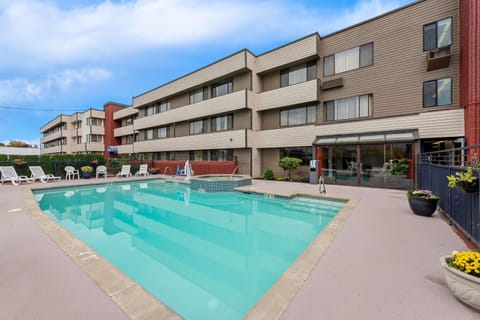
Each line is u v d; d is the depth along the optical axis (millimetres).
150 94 22922
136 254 4301
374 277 2662
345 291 2377
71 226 6074
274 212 7406
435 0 9953
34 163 14078
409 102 10570
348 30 12422
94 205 8523
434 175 6434
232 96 15664
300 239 5047
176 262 3975
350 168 11727
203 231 5637
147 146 22906
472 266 2068
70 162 15734
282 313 2039
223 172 16062
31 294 2371
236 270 3695
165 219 6715
